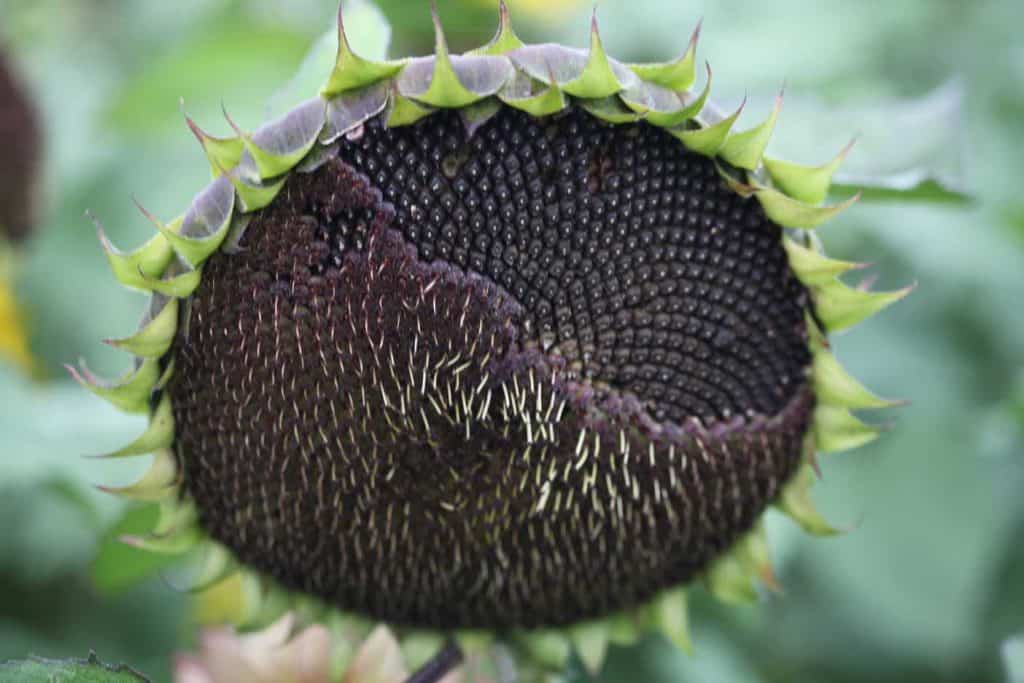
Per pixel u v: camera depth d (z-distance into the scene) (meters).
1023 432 0.97
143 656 0.98
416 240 0.76
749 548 0.82
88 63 1.25
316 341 0.77
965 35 1.11
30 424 0.94
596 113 0.75
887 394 1.04
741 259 0.78
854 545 1.02
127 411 0.77
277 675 0.86
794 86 1.08
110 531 0.88
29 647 0.96
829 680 1.03
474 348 0.77
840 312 0.78
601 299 0.77
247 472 0.79
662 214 0.77
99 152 1.11
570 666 0.86
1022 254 1.04
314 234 0.76
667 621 0.83
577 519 0.80
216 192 0.75
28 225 1.06
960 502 1.02
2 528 1.00
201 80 1.09
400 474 0.79
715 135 0.75
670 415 0.79
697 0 1.12
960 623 1.01
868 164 0.91
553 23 1.10
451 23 1.01
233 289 0.76
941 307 1.05
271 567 0.81
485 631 0.83
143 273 0.75
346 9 0.81
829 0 1.11
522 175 0.76
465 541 0.80
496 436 0.78
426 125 0.75
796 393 0.79
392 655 0.84
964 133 0.92
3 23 1.26
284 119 0.75
